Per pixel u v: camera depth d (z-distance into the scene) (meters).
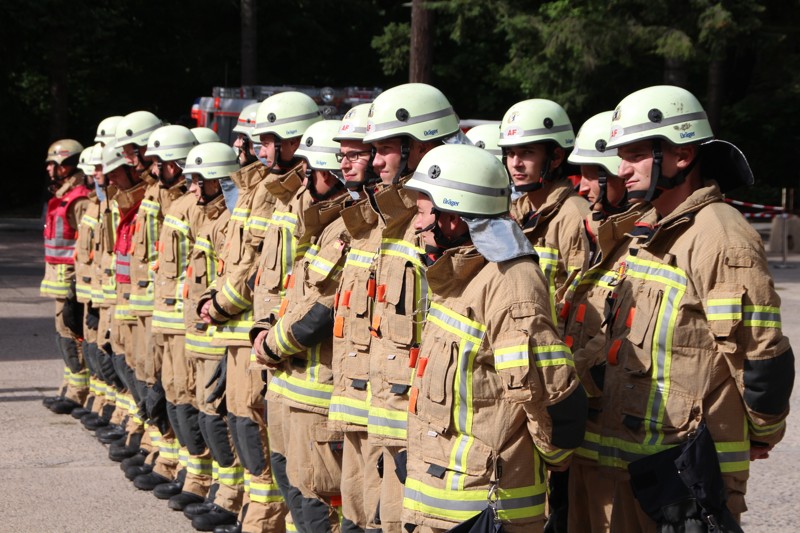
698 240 4.26
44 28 33.12
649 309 4.33
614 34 25.47
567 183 6.00
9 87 38.47
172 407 7.98
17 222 34.44
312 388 5.88
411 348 4.89
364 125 5.73
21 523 7.46
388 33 32.69
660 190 4.50
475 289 4.19
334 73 41.41
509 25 26.53
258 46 39.09
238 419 6.90
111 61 40.16
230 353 6.97
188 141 8.62
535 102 6.07
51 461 9.12
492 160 4.27
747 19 25.20
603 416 4.47
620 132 4.46
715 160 4.54
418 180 4.30
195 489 7.86
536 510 4.19
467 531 4.11
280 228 6.47
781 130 36.69
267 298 6.48
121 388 9.87
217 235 7.54
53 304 17.50
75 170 11.23
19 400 11.27
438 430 4.22
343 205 5.87
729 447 4.27
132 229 9.16
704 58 25.83
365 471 5.37
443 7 26.61
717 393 4.26
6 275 21.36
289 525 6.52
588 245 5.76
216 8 39.38
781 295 18.64
